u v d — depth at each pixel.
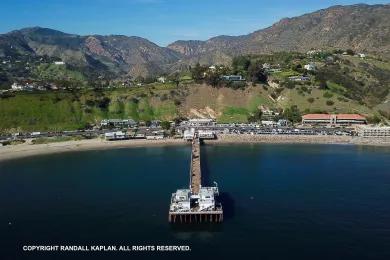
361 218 147.88
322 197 170.00
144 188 184.25
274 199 167.88
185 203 148.38
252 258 120.12
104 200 169.00
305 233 136.00
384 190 179.12
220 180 195.00
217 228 140.75
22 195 177.12
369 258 119.88
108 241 131.88
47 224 145.38
